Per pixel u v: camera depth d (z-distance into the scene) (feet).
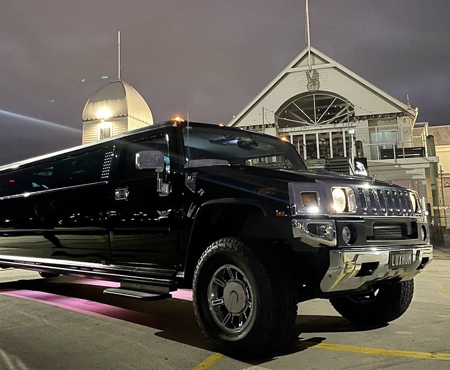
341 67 67.77
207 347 12.31
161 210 13.67
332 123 69.87
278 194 10.92
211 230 12.86
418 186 60.13
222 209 12.05
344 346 12.15
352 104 67.46
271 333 10.55
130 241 14.74
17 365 11.00
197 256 12.86
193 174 13.00
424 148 62.44
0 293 22.16
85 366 10.85
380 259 11.27
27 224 19.56
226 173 12.35
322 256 10.62
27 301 19.67
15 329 14.58
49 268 18.44
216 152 15.01
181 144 13.85
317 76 68.74
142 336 13.58
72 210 17.10
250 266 10.79
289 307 10.75
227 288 11.59
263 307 10.57
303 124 70.44
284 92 70.23
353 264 10.77
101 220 15.76
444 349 11.67
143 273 14.06
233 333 11.23
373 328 14.25
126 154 15.48
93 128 78.74
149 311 17.47
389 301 14.16
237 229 12.00
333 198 11.16
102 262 15.92
